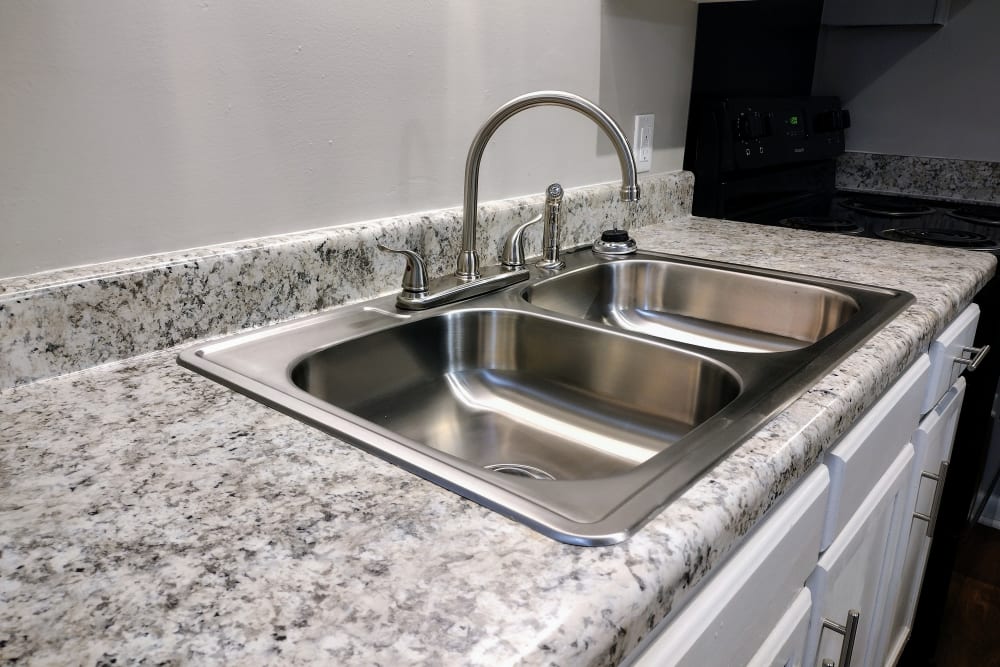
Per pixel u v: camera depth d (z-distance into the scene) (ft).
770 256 4.55
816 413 2.32
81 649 1.26
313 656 1.25
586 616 1.37
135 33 2.49
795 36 7.36
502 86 4.05
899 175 8.49
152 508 1.69
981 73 7.82
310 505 1.71
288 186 3.11
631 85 5.13
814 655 2.91
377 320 3.16
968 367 4.29
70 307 2.41
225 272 2.83
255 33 2.84
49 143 2.36
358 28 3.22
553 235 4.11
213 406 2.26
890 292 3.72
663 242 4.95
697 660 1.84
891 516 3.65
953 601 6.47
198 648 1.27
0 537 1.57
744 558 2.06
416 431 3.16
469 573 1.48
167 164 2.68
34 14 2.24
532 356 3.43
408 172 3.63
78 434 2.05
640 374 3.10
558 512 1.68
